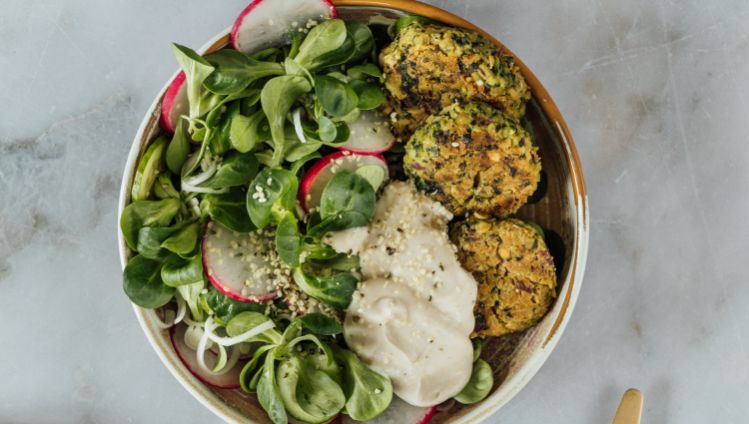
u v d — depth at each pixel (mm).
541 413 513
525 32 509
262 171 427
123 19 497
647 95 515
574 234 455
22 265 497
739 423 515
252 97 437
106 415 500
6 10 494
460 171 435
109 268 500
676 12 515
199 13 498
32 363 498
